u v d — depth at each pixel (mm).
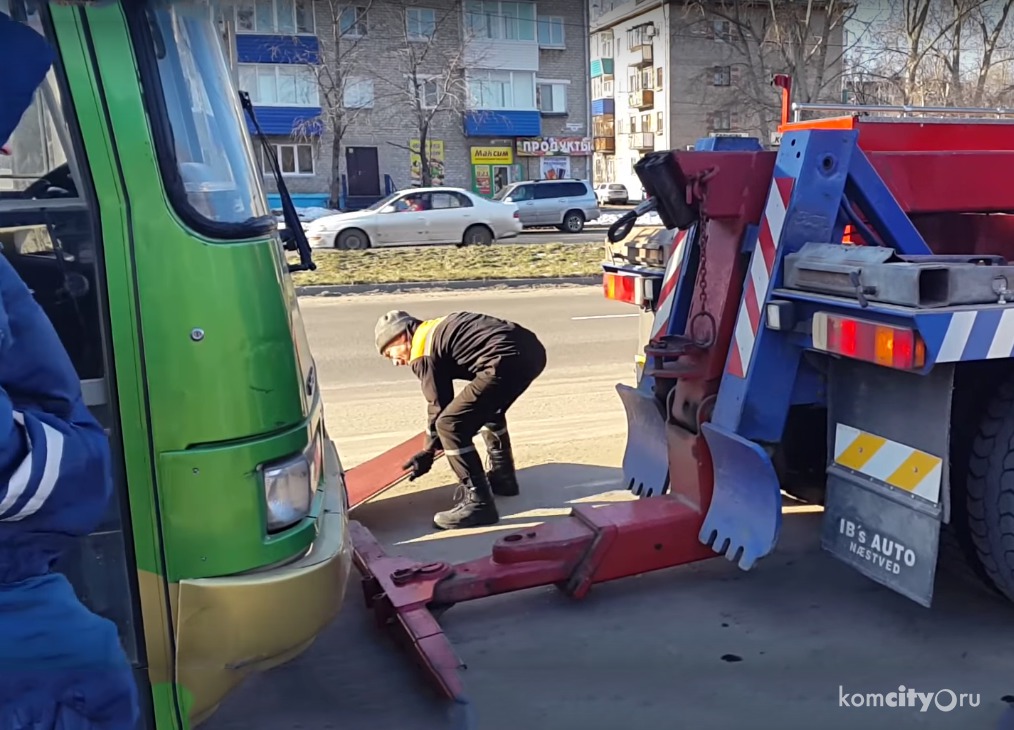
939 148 4238
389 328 4641
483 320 4496
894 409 3061
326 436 3375
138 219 2133
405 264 16844
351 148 37062
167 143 2156
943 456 2895
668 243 4410
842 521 3293
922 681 3104
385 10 36250
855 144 3332
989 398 3236
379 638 3480
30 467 1633
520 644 3414
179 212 2162
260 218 2480
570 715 2951
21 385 1726
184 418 2191
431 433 4715
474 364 4430
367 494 4621
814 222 3279
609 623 3559
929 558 2949
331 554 2424
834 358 3271
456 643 3436
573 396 7320
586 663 3270
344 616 3666
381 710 3006
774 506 3270
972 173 4012
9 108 1742
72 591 1901
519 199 29234
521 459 5613
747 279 3391
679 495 3773
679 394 3705
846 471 3268
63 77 2088
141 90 2127
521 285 15273
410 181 38250
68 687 1886
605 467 5410
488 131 39531
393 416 6852
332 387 7879
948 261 3129
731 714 2936
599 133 58094
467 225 22344
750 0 29938
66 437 1712
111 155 2117
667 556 3633
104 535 2189
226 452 2230
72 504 1741
